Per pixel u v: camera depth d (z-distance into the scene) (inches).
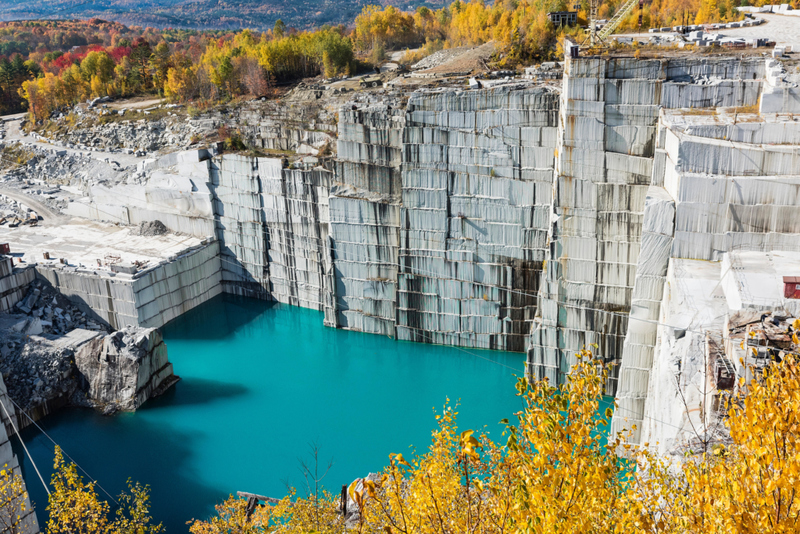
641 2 4788.4
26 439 2891.2
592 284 2807.6
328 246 3742.6
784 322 1603.1
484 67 4158.5
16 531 1673.2
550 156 2987.2
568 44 2773.1
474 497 1025.5
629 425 2544.3
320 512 1740.9
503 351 3410.4
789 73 2391.7
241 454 2748.5
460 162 3176.7
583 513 786.2
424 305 3494.1
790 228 2111.2
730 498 733.3
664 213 2265.0
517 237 3174.2
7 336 3255.4
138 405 3065.9
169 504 2474.2
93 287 3713.1
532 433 824.3
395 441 2797.7
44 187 5017.2
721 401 1430.9
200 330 3880.4
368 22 7524.6
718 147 2149.4
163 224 4352.9
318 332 3831.2
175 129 5054.1
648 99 2527.1
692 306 1937.7
